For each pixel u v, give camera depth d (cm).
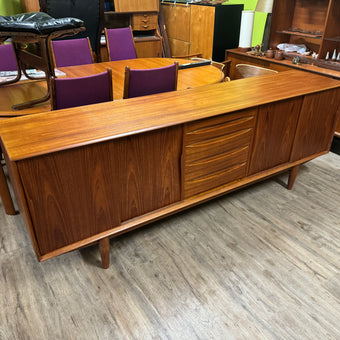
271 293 162
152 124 149
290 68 336
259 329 145
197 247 191
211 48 449
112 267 178
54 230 143
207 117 160
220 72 284
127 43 368
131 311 154
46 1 395
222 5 421
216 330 145
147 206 170
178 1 493
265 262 181
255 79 227
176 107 171
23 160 121
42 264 179
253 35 448
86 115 160
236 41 461
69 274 173
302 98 200
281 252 188
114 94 224
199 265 179
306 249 190
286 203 230
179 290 164
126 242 195
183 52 513
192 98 186
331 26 308
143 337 142
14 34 183
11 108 197
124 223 165
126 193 157
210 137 171
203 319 150
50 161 127
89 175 140
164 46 527
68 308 155
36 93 225
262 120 189
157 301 158
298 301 158
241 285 167
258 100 181
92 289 165
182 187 177
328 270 176
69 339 142
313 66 324
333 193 242
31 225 135
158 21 517
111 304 157
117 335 143
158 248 190
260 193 241
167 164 164
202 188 187
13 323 148
